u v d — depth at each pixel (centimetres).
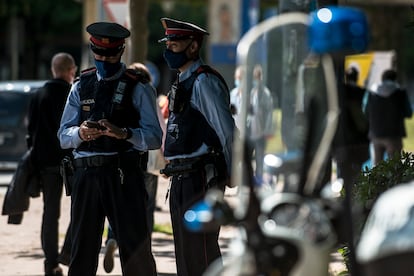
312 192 905
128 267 1566
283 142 1020
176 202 1530
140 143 1552
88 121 1533
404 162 1555
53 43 8500
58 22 7956
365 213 1034
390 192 796
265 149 1008
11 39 5006
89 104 1573
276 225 883
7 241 2522
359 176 1517
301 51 1938
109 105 1559
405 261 749
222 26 4194
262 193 945
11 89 4288
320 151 909
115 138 1545
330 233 883
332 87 925
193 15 9981
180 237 1528
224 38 4184
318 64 1087
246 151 929
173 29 1527
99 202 1563
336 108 924
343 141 1005
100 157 1552
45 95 2005
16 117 4253
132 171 1562
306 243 865
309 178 905
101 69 1558
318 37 883
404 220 755
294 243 862
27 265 2195
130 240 1556
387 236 757
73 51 8712
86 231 1568
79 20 8006
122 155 1554
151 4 9406
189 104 1523
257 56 977
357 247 878
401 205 762
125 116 1560
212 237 1513
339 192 1000
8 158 4262
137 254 1559
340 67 1192
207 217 904
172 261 2191
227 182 1506
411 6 1817
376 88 3328
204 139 1516
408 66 11444
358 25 873
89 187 1559
